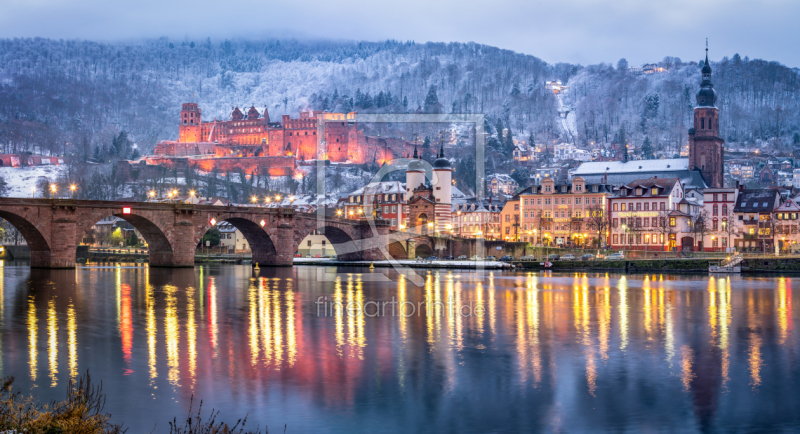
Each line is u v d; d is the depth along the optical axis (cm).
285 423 4088
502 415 4300
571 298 10531
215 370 5234
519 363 5625
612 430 4075
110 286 11612
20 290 10725
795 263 16700
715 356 5975
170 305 9050
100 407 4272
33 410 3198
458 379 5097
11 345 6106
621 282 14000
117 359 5562
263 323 7525
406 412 4325
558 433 4016
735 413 4381
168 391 4653
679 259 17662
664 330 7331
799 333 7188
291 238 18875
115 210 14962
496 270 18512
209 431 3688
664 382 5072
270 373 5172
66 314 8081
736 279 14900
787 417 4309
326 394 4666
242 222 17900
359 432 3969
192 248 16425
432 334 6938
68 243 14350
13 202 13488
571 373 5316
